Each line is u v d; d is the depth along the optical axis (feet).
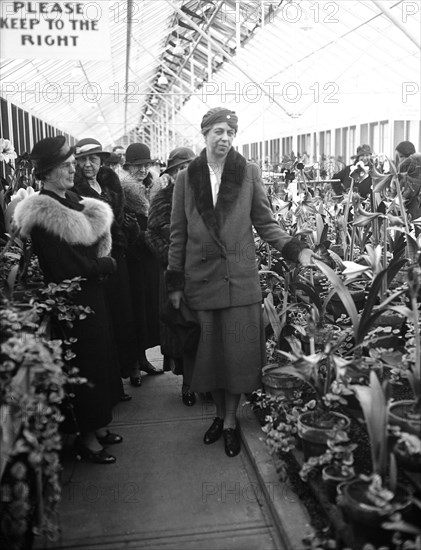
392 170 10.41
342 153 47.67
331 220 17.37
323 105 50.24
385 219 10.99
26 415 5.79
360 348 8.55
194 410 11.11
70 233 8.27
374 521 5.66
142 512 7.77
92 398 8.75
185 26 43.96
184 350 9.30
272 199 16.44
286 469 8.25
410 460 6.43
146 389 12.33
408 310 7.06
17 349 6.14
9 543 5.82
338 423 7.40
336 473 6.85
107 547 7.03
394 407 7.06
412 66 35.88
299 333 10.00
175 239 9.43
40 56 9.08
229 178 9.08
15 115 24.64
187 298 9.26
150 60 55.11
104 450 9.22
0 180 12.35
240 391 9.12
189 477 8.63
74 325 8.65
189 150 11.32
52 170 8.52
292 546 6.62
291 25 37.40
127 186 12.93
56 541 7.09
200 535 7.27
